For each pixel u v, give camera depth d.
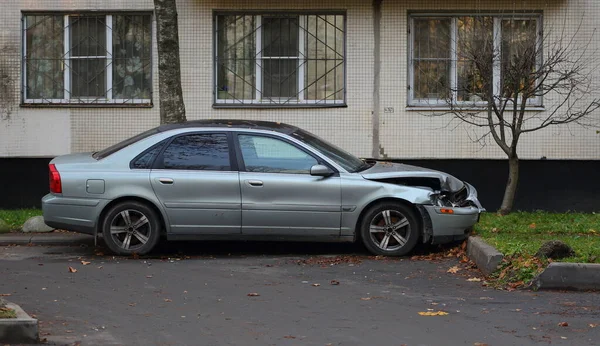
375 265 10.30
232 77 15.38
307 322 7.41
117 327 7.23
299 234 10.82
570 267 8.76
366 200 10.74
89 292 8.71
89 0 15.37
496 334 6.98
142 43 15.42
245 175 10.79
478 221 11.98
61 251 11.47
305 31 15.29
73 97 15.49
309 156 10.91
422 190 10.78
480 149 15.06
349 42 15.13
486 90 13.28
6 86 15.41
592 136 14.95
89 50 15.50
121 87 15.49
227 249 11.58
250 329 7.16
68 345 6.64
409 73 15.20
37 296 8.52
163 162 10.88
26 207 15.48
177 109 13.75
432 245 11.65
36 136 15.44
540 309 7.90
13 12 15.39
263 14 15.29
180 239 10.87
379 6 15.06
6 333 6.62
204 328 7.20
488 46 13.12
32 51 15.50
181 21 15.20
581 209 15.09
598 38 14.83
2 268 10.12
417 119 15.12
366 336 6.92
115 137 15.41
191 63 15.23
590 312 7.77
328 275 9.68
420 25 15.22
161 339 6.84
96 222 10.83
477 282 9.23
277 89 15.38
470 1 14.97
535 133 14.96
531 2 14.86
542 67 13.06
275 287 8.99
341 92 15.29
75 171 10.87
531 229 11.96
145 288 8.93
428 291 8.77
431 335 6.95
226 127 11.05
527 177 15.13
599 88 14.81
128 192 10.77
